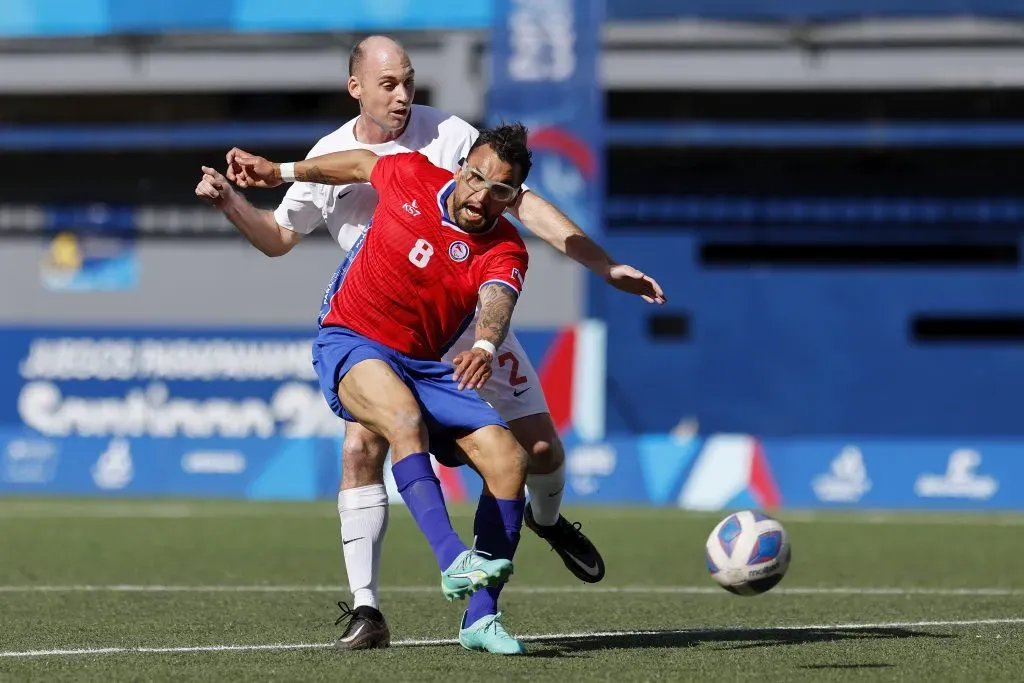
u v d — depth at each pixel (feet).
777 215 352.90
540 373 284.41
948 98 361.92
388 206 63.87
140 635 71.87
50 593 95.71
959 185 367.45
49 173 375.66
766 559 70.03
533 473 74.84
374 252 63.77
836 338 330.13
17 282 344.69
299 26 321.73
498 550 63.67
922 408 328.70
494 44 293.64
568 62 291.99
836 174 370.53
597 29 291.17
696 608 87.66
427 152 74.54
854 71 329.52
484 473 64.18
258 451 254.68
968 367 327.26
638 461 240.53
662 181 373.81
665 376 330.13
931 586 105.19
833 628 76.18
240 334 298.97
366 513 67.26
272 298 340.59
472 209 61.87
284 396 298.35
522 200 67.87
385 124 72.79
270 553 132.26
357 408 62.95
